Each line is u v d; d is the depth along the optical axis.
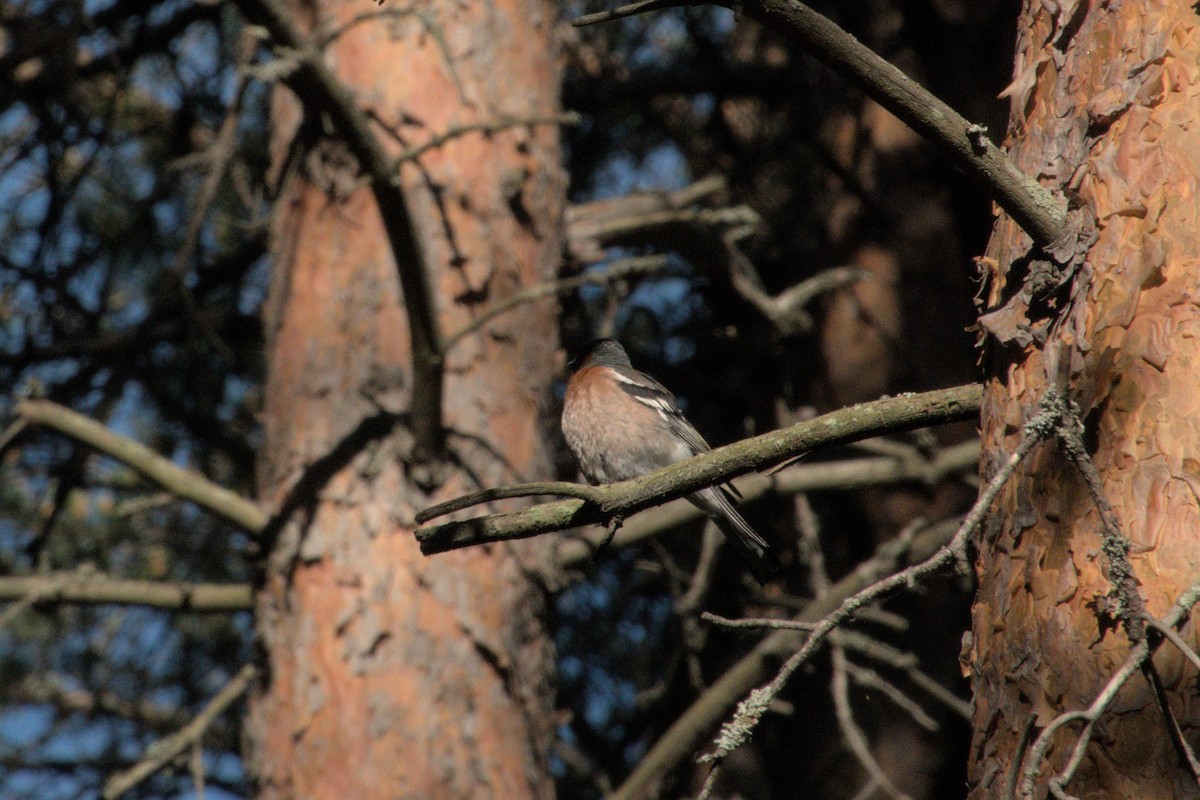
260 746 10.71
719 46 17.25
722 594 15.55
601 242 13.39
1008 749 4.64
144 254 14.73
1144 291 4.71
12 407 13.73
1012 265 5.23
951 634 14.85
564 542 11.95
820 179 16.72
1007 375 5.09
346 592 10.70
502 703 10.77
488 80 12.16
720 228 13.88
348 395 11.19
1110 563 4.18
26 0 13.63
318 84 9.18
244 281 15.14
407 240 9.72
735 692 12.08
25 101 13.43
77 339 14.34
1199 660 3.89
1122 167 4.89
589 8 15.62
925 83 15.99
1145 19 5.04
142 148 15.56
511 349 11.69
